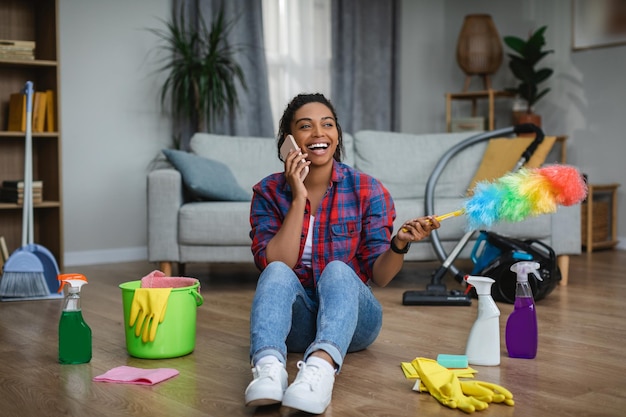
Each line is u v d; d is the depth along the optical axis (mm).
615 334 2545
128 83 4887
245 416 1661
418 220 1896
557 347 2344
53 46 4328
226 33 5070
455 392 1739
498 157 4066
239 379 1984
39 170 4586
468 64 5695
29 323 2838
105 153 4828
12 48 4168
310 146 2018
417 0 6320
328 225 2084
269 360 1673
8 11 4469
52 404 1772
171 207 3686
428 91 6387
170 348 2219
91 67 4746
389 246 2080
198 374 2037
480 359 2096
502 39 6016
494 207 1873
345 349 1769
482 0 6102
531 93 5422
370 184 2121
